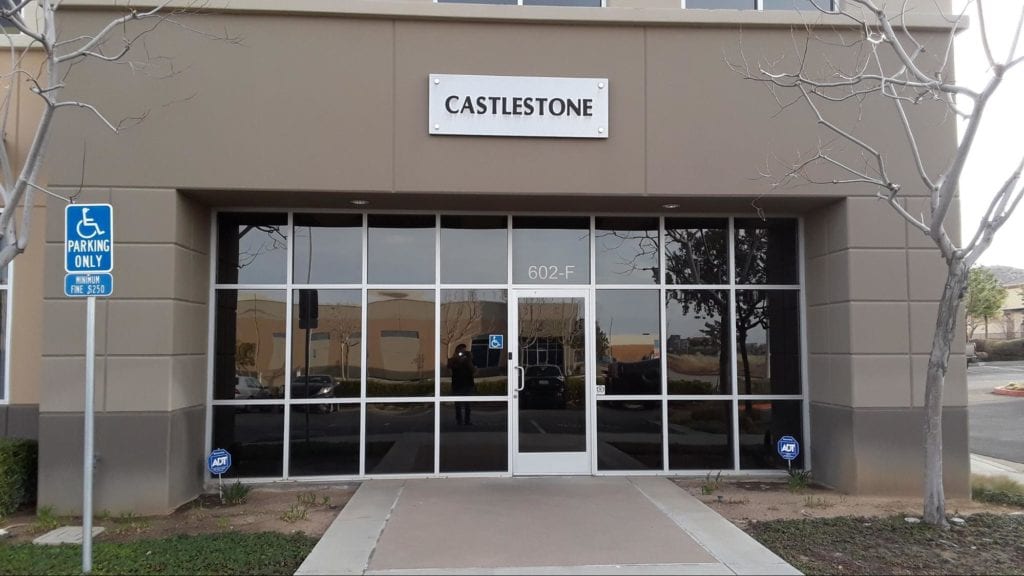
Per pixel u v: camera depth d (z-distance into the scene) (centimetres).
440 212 918
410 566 574
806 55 848
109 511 751
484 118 823
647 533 662
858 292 841
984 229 680
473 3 907
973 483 922
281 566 573
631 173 834
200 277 856
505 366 913
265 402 883
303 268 902
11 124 870
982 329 6309
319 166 805
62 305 766
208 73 800
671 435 920
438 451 897
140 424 762
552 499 784
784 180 805
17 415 870
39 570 553
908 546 632
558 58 835
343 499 800
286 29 811
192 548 612
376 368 900
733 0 935
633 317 933
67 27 788
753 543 635
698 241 945
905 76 791
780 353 940
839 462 856
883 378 835
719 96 846
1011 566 584
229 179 794
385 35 822
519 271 927
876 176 848
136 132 787
